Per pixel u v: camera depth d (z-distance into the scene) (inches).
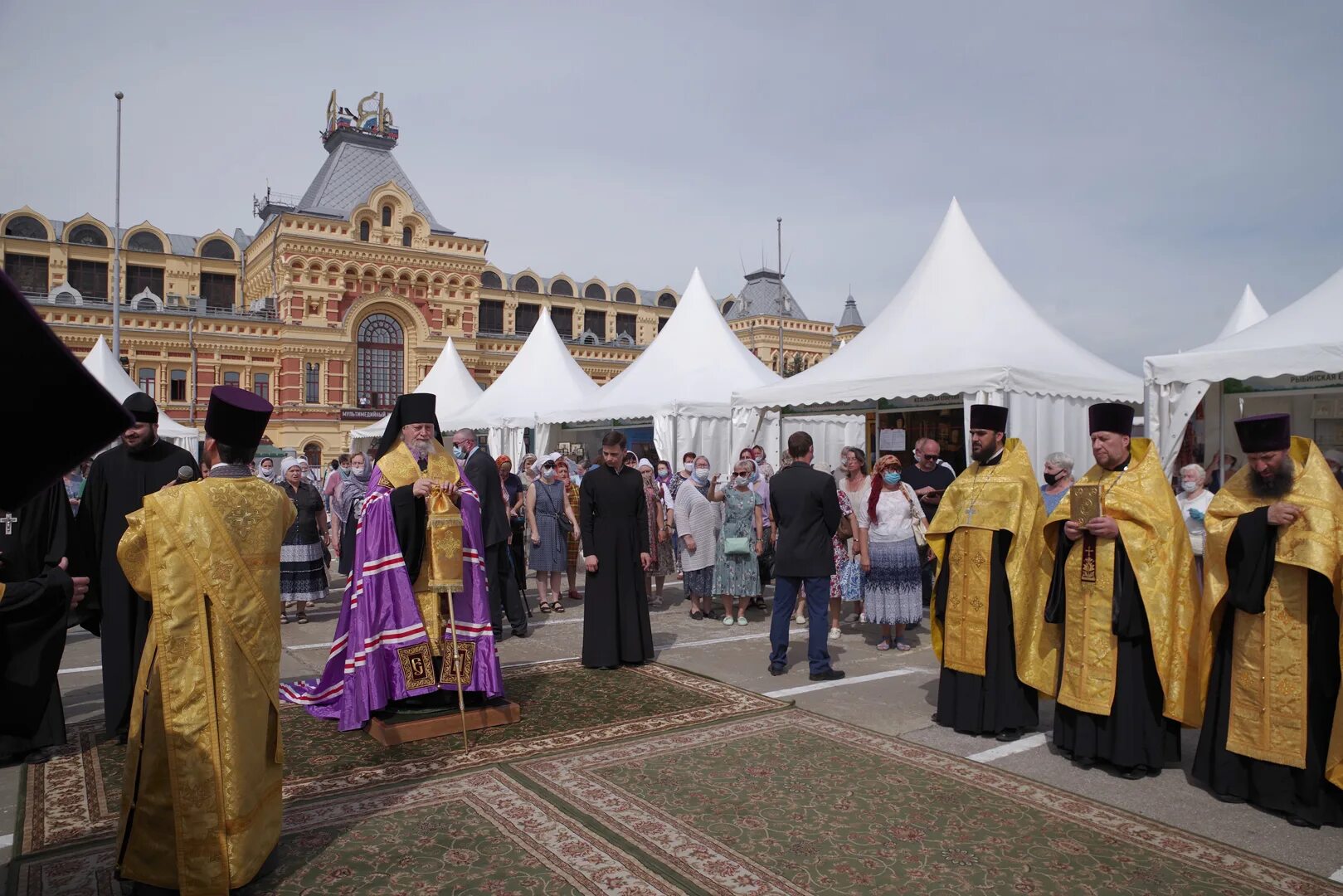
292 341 1488.7
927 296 497.0
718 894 134.0
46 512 200.1
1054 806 169.9
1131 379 474.0
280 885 136.3
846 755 198.4
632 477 294.4
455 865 143.2
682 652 313.7
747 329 1918.1
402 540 217.6
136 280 1641.2
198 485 134.1
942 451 502.9
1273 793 166.2
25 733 193.8
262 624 135.9
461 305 1658.5
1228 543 173.6
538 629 364.8
